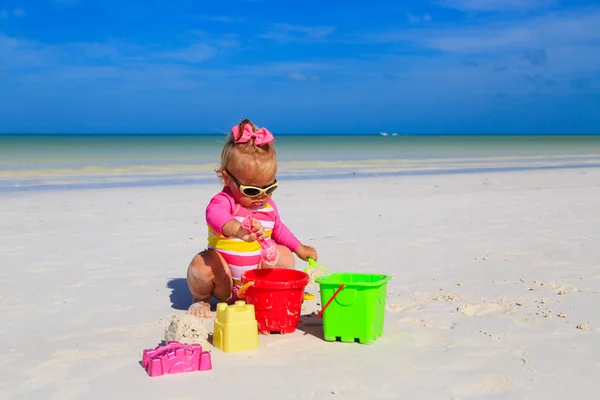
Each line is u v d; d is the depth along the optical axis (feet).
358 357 4.82
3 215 11.94
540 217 11.82
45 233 10.07
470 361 4.72
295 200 14.42
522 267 7.74
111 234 10.03
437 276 7.32
